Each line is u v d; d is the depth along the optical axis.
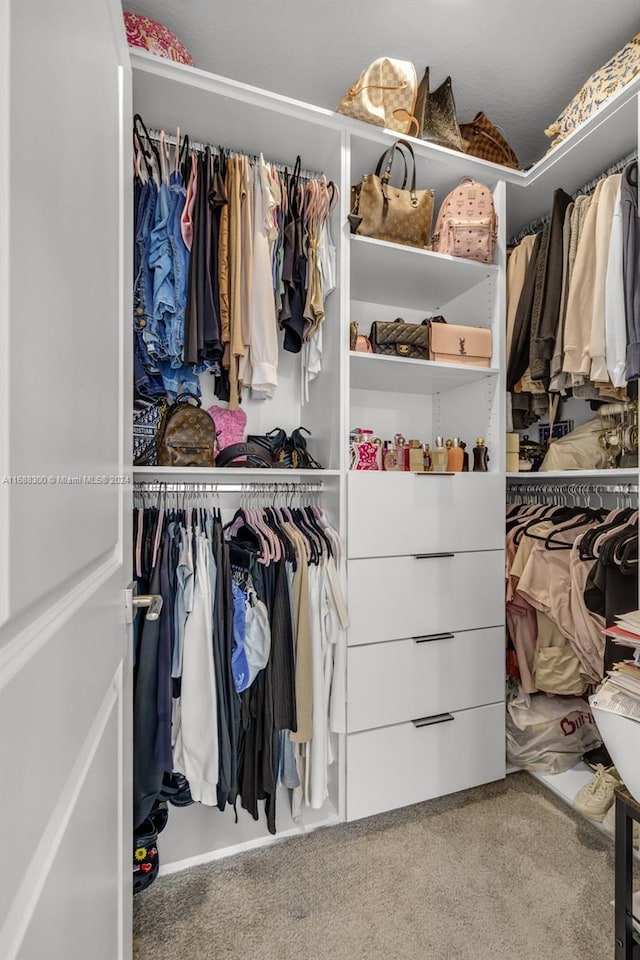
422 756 1.72
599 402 1.89
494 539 1.88
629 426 1.78
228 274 1.58
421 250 1.77
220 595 1.43
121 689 0.86
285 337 1.75
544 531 1.86
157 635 1.33
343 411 1.67
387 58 1.65
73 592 0.57
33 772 0.41
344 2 1.55
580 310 1.66
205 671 1.38
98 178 0.68
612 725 1.08
